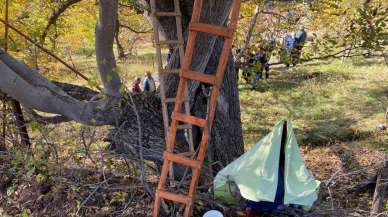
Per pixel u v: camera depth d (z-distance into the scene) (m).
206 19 5.17
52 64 8.38
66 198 5.04
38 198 5.10
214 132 6.70
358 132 10.36
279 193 4.34
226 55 4.00
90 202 5.02
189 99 5.66
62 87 6.25
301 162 4.46
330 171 8.41
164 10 5.81
